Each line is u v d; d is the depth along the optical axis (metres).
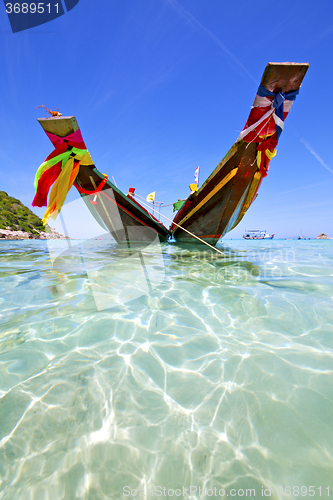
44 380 1.28
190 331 1.84
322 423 1.05
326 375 1.34
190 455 0.91
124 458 0.90
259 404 1.14
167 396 1.19
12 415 1.07
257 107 3.98
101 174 5.48
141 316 2.11
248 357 1.51
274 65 3.35
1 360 1.45
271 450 0.93
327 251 7.47
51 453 0.91
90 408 1.11
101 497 0.77
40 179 3.83
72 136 4.08
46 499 0.76
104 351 1.57
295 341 1.69
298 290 2.84
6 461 0.88
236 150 4.86
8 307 2.30
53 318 2.06
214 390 1.24
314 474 0.85
